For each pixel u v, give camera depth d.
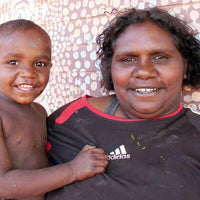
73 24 1.64
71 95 1.69
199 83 1.12
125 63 0.95
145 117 0.95
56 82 1.78
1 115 1.03
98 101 1.12
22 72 1.02
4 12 2.15
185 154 0.87
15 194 0.91
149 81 0.90
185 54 1.01
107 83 1.21
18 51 1.01
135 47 0.90
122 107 1.02
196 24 1.16
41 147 1.14
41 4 1.84
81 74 1.62
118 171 0.89
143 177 0.85
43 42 1.07
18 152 1.06
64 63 1.72
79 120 1.04
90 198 0.87
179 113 0.96
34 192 0.91
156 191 0.82
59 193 0.94
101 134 0.97
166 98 0.92
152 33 0.90
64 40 1.70
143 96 0.92
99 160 0.90
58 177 0.91
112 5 1.44
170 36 0.91
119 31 0.95
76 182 0.92
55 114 1.14
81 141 0.99
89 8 1.55
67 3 1.67
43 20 1.83
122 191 0.85
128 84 0.94
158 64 0.90
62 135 1.05
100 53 1.27
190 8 1.17
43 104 1.88
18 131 1.06
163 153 0.88
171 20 0.92
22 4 1.98
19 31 1.03
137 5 1.33
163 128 0.92
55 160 1.04
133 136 0.93
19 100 1.06
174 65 0.91
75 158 0.94
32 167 1.09
